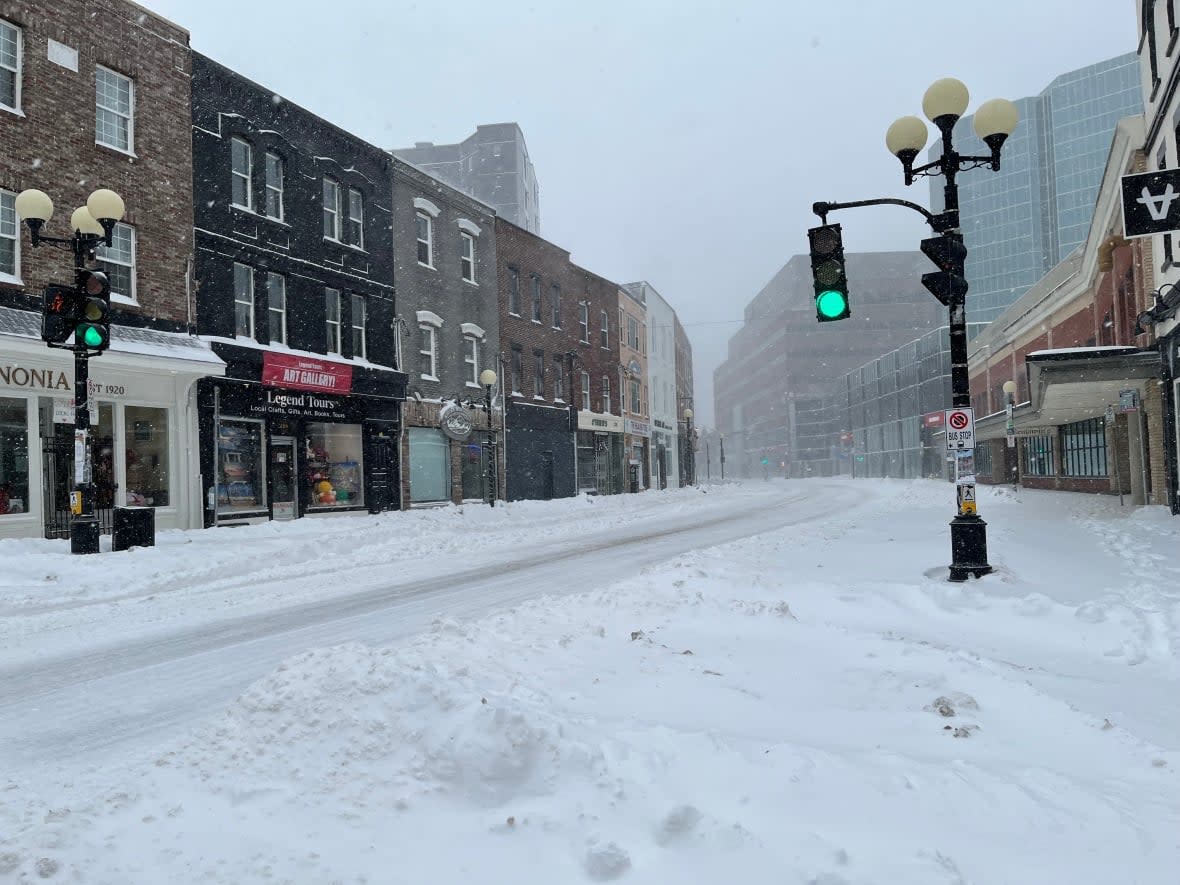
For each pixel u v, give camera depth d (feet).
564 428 120.16
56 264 52.70
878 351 382.42
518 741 11.47
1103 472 98.73
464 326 96.22
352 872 9.41
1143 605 24.93
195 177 62.39
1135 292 69.00
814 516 71.46
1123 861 9.34
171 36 61.05
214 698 17.94
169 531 53.36
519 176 220.43
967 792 10.87
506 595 30.89
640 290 166.30
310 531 59.21
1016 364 135.64
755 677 17.33
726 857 9.16
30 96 51.70
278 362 66.90
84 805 11.14
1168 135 56.59
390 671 13.78
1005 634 22.62
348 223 78.18
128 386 56.44
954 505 76.95
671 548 47.24
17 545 43.24
